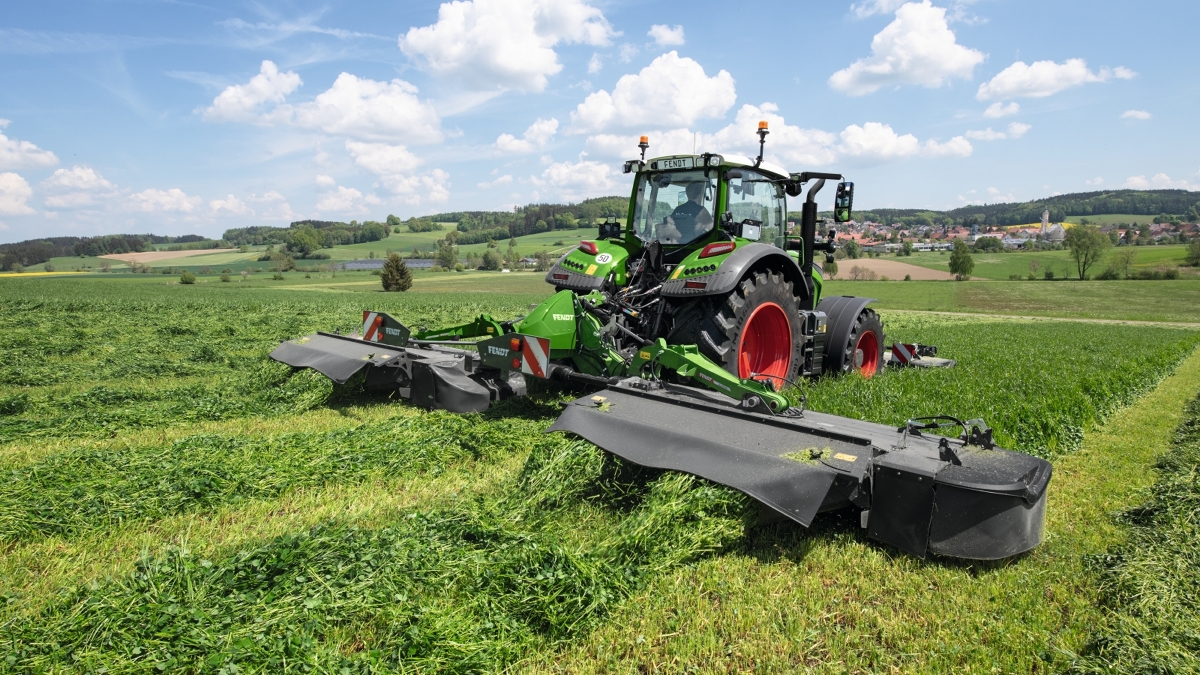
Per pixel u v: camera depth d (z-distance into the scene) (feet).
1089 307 147.84
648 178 23.16
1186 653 8.66
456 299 123.13
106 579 9.96
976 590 10.59
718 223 21.33
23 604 9.82
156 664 7.93
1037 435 20.02
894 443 12.64
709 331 19.39
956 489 11.02
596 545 11.37
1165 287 190.70
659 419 13.71
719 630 9.45
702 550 11.19
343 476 15.24
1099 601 10.46
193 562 10.47
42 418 20.57
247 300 107.45
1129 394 29.81
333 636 8.86
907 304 156.46
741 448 12.21
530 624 9.32
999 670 8.70
